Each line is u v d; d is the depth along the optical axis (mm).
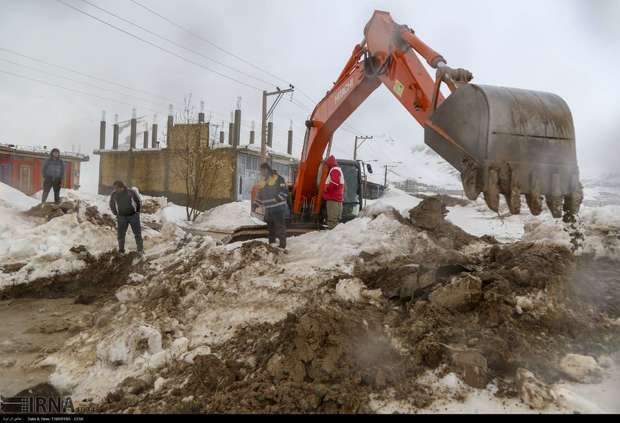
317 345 3908
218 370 4090
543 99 4461
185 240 9977
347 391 3496
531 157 4250
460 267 5465
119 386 4332
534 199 4230
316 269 6328
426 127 4945
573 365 3623
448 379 3570
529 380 3365
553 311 4324
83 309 7492
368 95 7512
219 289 6137
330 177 8758
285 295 5707
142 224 13148
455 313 4516
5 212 11281
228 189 26812
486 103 4227
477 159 4254
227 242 9484
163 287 6309
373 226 7516
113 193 9359
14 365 5145
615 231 6156
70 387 4516
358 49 7555
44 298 8266
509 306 4410
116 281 8688
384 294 5398
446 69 4961
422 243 7121
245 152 27422
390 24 6320
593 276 5207
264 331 4918
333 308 4695
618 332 4180
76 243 9922
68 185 29047
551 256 5309
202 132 26312
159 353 4766
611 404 3178
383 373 3664
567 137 4391
